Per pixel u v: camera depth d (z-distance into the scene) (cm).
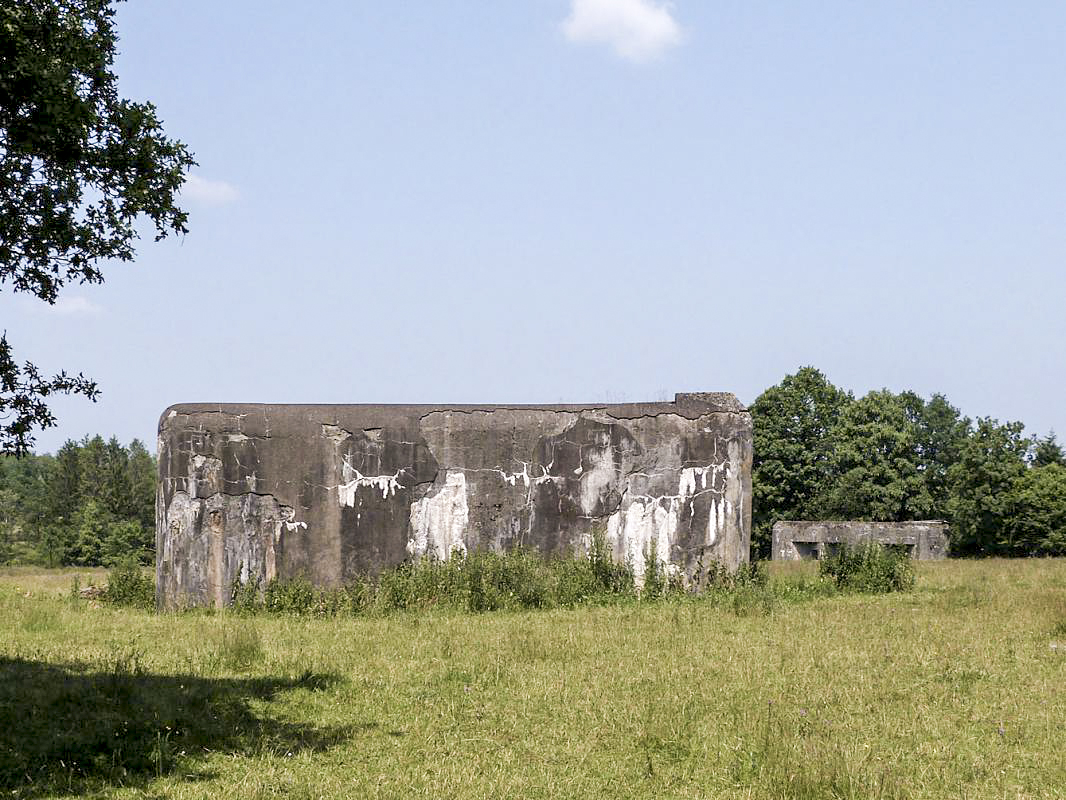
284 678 1059
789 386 6094
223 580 1736
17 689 938
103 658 1141
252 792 700
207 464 1745
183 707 905
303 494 1764
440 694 1005
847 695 982
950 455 7169
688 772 771
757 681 1048
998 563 3052
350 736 858
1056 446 6016
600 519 1839
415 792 714
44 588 2281
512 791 717
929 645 1245
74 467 8588
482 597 1714
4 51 790
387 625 1516
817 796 703
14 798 674
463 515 1806
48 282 855
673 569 1845
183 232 894
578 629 1416
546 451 1834
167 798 695
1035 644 1255
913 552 4350
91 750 780
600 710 934
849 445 6044
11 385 857
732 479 1872
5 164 812
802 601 1780
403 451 1797
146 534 7800
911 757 794
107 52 869
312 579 1758
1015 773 760
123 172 861
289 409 1778
